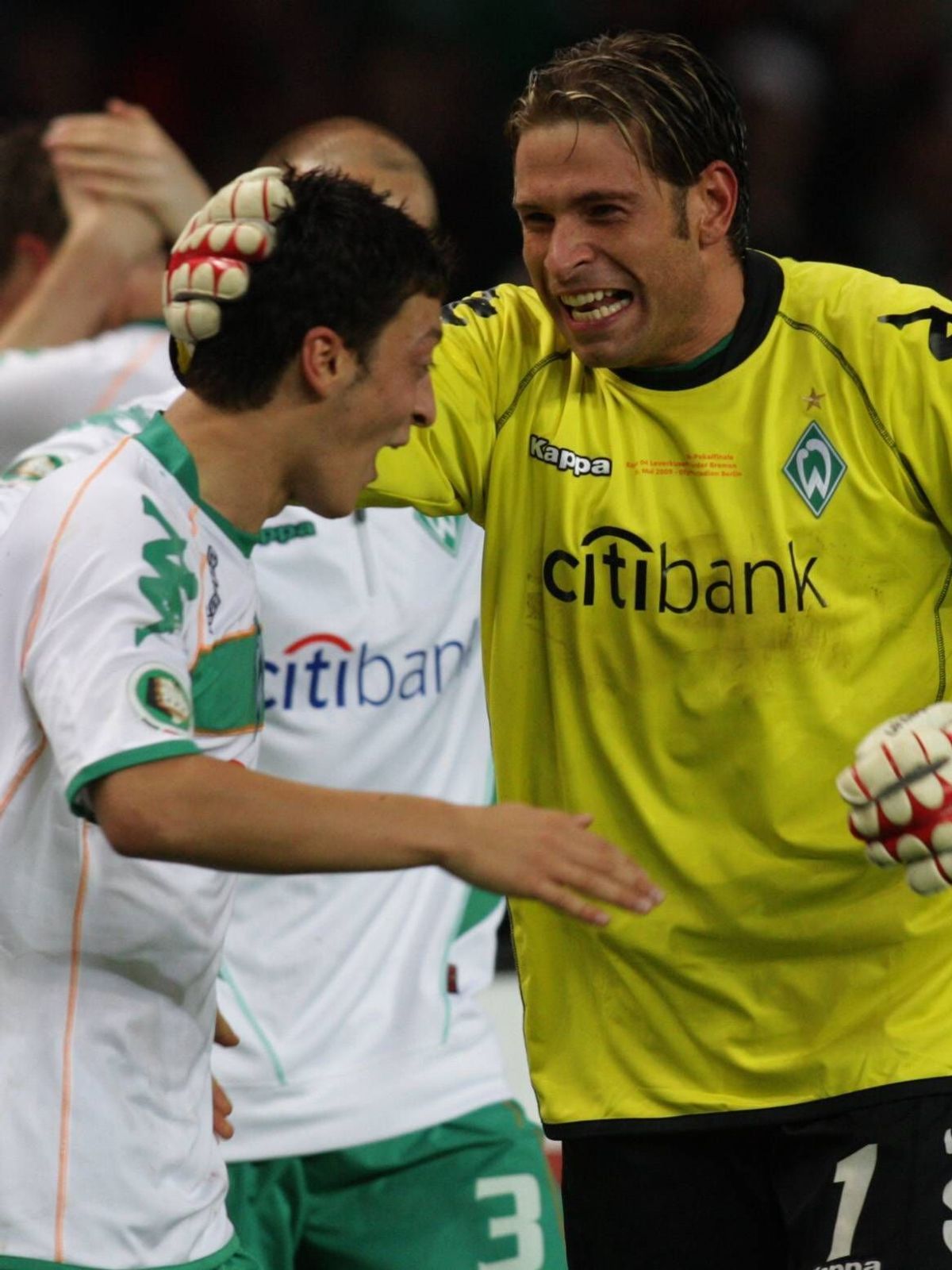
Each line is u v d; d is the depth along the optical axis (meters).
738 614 9.97
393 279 8.57
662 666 10.08
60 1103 8.63
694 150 9.52
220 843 7.80
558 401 10.18
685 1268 10.83
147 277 14.99
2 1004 8.73
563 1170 11.10
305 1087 11.91
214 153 28.95
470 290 28.27
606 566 10.05
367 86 29.06
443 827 7.84
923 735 8.80
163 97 29.09
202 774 7.85
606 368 9.84
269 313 8.44
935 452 9.77
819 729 10.02
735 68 28.61
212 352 8.58
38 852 8.63
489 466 10.27
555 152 9.46
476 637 12.75
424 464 10.03
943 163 29.03
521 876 7.82
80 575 8.20
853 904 10.25
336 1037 12.03
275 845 7.80
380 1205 12.09
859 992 10.34
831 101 29.08
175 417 8.76
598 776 10.31
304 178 8.64
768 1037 10.41
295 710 12.09
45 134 16.19
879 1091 10.19
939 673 10.19
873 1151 10.20
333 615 12.10
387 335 8.62
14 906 8.68
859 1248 10.16
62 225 15.97
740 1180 10.70
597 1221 10.92
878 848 8.95
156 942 8.71
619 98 9.38
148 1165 8.80
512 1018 16.36
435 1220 12.10
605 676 10.17
